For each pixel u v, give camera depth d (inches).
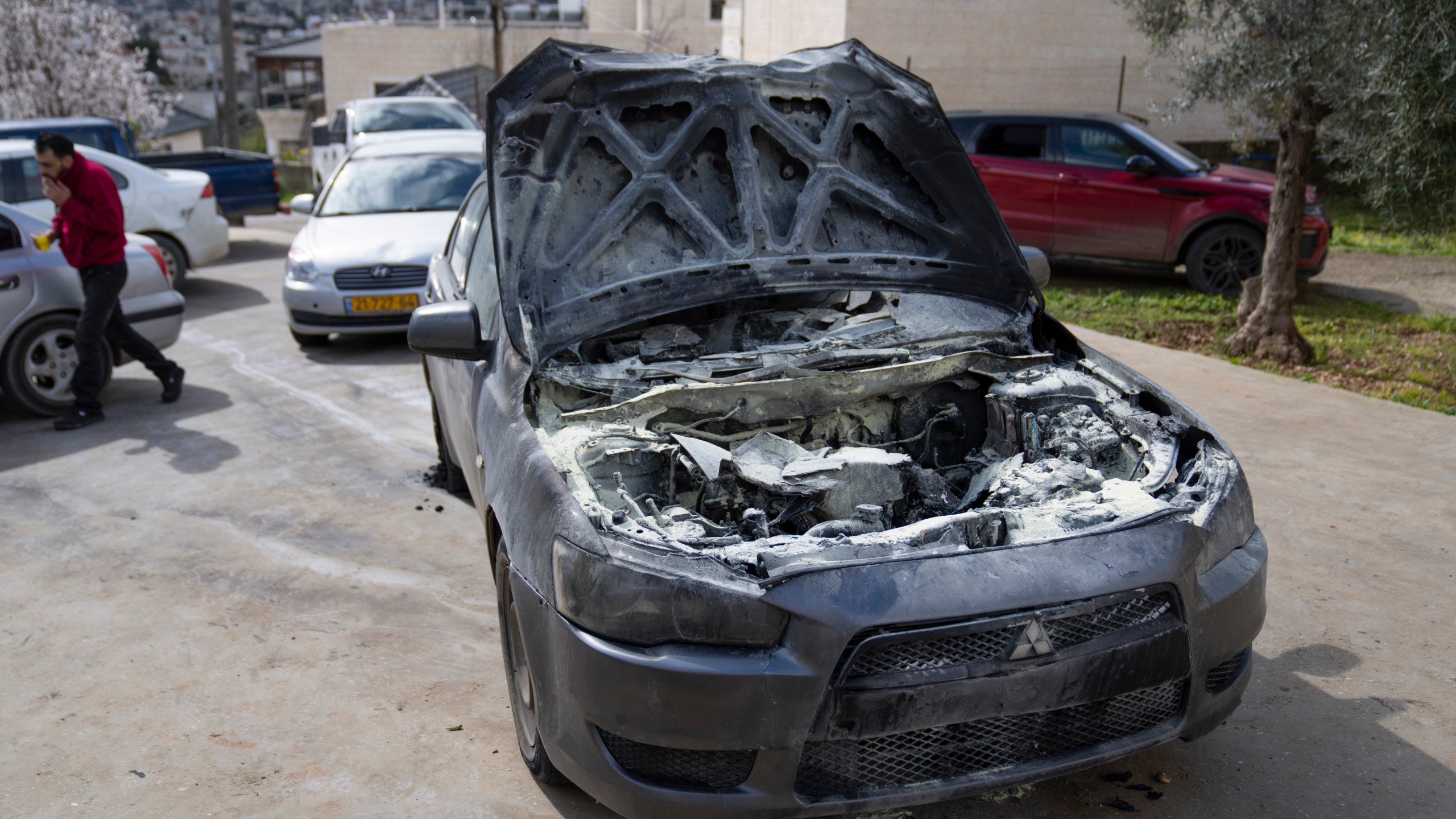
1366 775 112.8
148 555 177.2
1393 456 208.4
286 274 315.9
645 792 91.7
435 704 130.7
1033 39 652.7
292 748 121.4
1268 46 261.3
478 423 133.6
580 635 92.4
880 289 144.7
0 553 179.5
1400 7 216.8
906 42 634.2
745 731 87.4
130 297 267.7
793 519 109.3
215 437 241.0
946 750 91.3
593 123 137.8
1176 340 311.1
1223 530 101.7
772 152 150.2
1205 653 97.2
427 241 313.7
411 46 1128.2
